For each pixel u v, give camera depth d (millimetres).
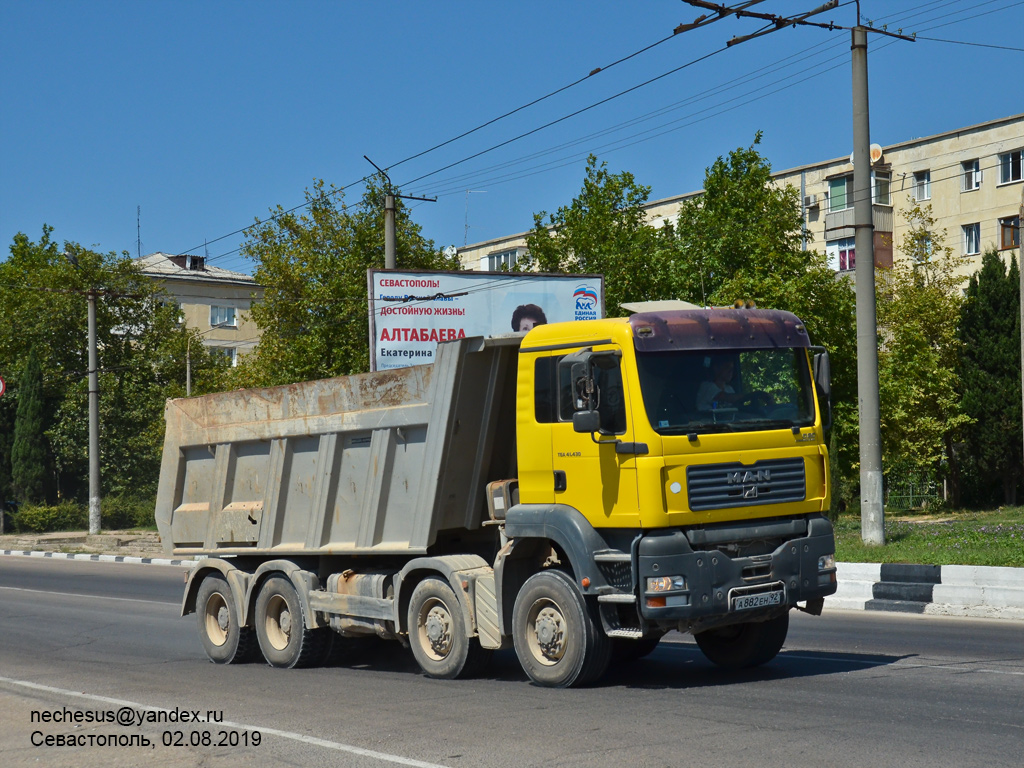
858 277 18547
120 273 53094
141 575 25875
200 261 70812
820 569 8773
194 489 12953
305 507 11328
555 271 33594
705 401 8469
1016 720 6953
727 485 8383
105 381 50656
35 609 18328
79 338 51812
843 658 10031
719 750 6340
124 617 16906
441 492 9758
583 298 29109
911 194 47594
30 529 46906
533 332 9125
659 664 10117
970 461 38031
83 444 49281
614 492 8297
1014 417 35875
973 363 37188
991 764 5852
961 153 45812
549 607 8797
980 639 11016
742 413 8617
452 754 6547
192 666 11641
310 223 36094
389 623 10227
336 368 33969
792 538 8766
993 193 44781
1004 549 15961
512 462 9836
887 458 35406
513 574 9211
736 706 7699
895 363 35188
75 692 9469
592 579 8398
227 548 12344
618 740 6719
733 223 31047
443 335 27594
